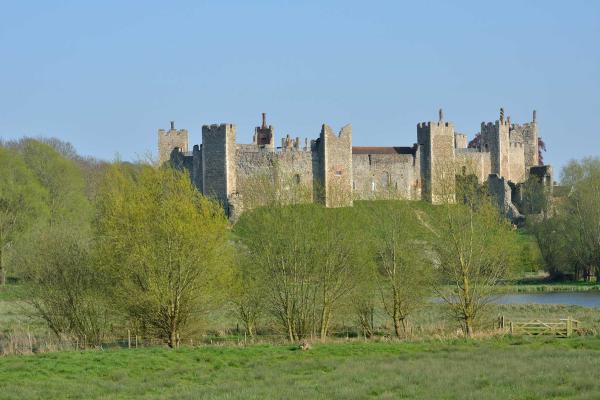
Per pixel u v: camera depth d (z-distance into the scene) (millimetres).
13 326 150375
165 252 128250
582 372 98312
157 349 119625
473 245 143625
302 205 148875
